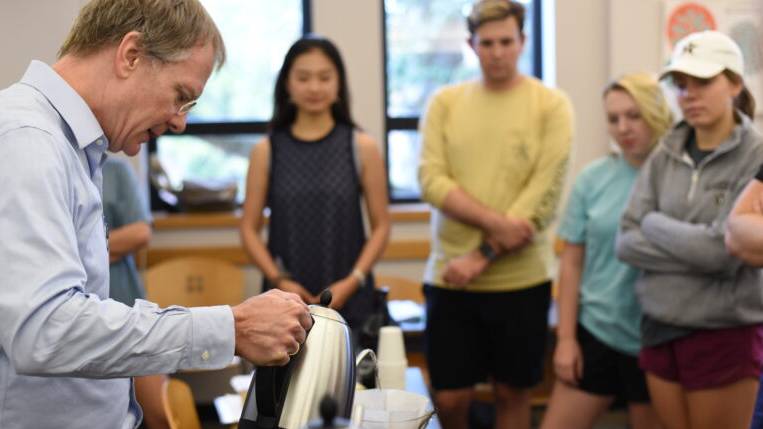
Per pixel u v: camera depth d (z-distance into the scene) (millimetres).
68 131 1403
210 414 4500
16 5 2461
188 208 4723
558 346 3125
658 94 2934
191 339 1328
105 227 1535
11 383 1375
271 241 3176
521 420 3373
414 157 4961
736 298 2463
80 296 1275
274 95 3230
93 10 1406
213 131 4914
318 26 4621
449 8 4934
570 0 4613
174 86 1438
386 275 4516
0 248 1238
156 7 1401
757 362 2500
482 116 3262
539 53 4895
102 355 1272
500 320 3266
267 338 1373
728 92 2494
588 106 4664
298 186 3119
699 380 2535
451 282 3203
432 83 4965
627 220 2680
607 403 3111
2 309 1226
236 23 4891
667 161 2637
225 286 4336
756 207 2148
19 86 1396
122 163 3455
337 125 3203
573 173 4660
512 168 3225
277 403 1460
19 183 1260
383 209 3229
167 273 4246
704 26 4480
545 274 3299
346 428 1108
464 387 3340
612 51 4539
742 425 2508
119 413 1538
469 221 3189
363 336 2521
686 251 2471
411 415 1587
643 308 2641
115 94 1413
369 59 4648
